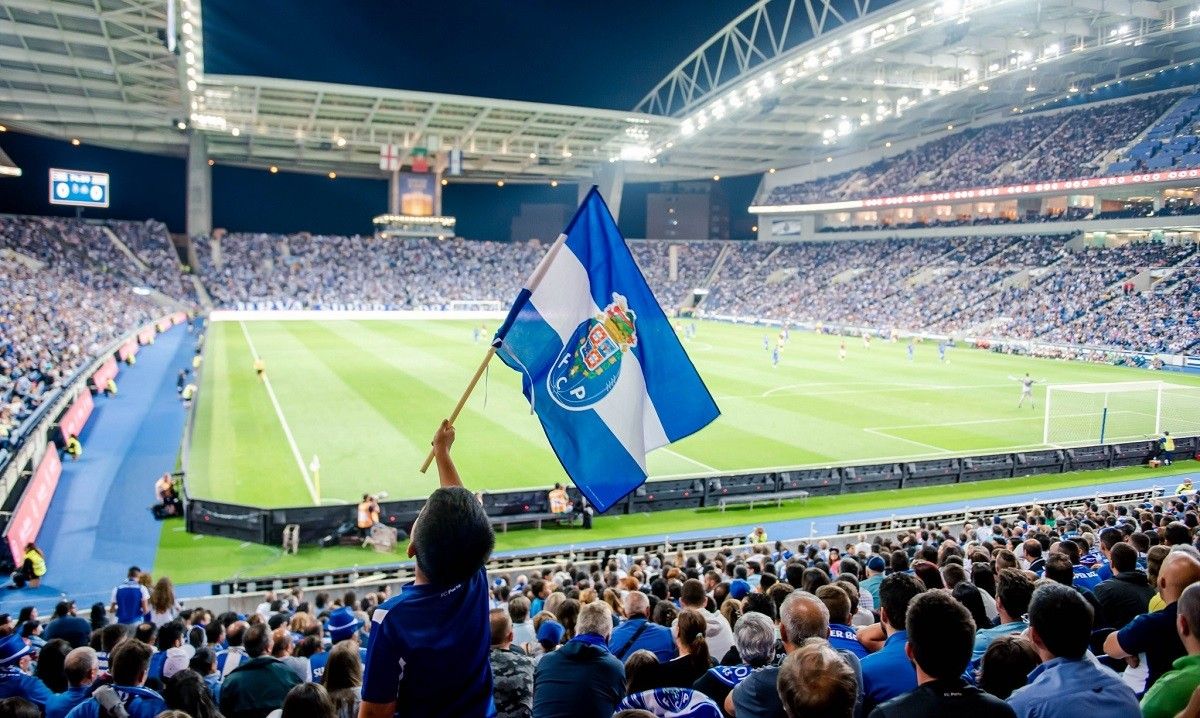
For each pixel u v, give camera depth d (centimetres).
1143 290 6975
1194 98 7681
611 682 583
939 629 421
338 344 6638
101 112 8038
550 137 9294
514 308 686
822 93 8000
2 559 2078
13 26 5578
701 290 11100
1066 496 2970
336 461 3091
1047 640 499
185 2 5347
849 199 9919
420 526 353
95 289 7731
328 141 8988
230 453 3206
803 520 2667
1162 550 894
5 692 824
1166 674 501
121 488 2816
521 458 3153
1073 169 7906
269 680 778
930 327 8006
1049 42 6712
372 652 343
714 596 1226
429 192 10619
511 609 1096
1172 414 4309
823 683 375
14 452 2639
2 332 4619
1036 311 7381
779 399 4534
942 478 3105
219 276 9588
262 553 2256
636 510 2706
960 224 9156
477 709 351
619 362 712
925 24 6125
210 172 10088
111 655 750
